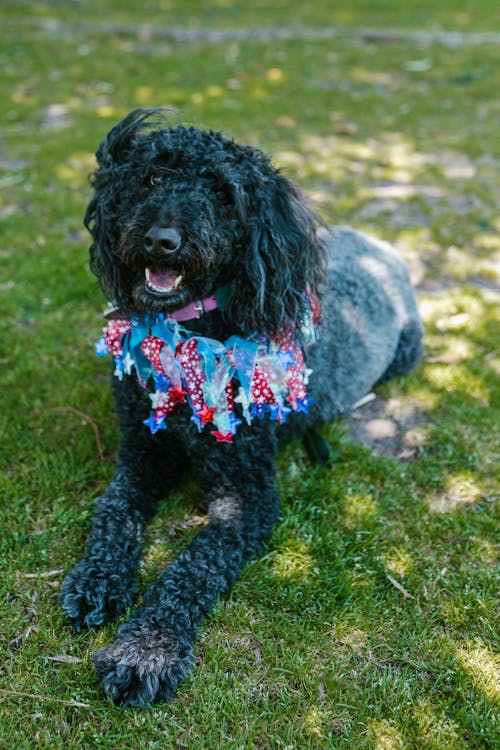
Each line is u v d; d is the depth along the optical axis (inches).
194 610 35.6
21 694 33.0
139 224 35.4
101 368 53.4
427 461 47.3
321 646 35.9
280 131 100.1
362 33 159.8
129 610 36.4
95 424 47.9
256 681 34.3
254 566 39.2
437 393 53.2
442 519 42.9
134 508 40.2
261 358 38.5
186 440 39.8
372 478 46.0
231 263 37.9
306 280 39.8
